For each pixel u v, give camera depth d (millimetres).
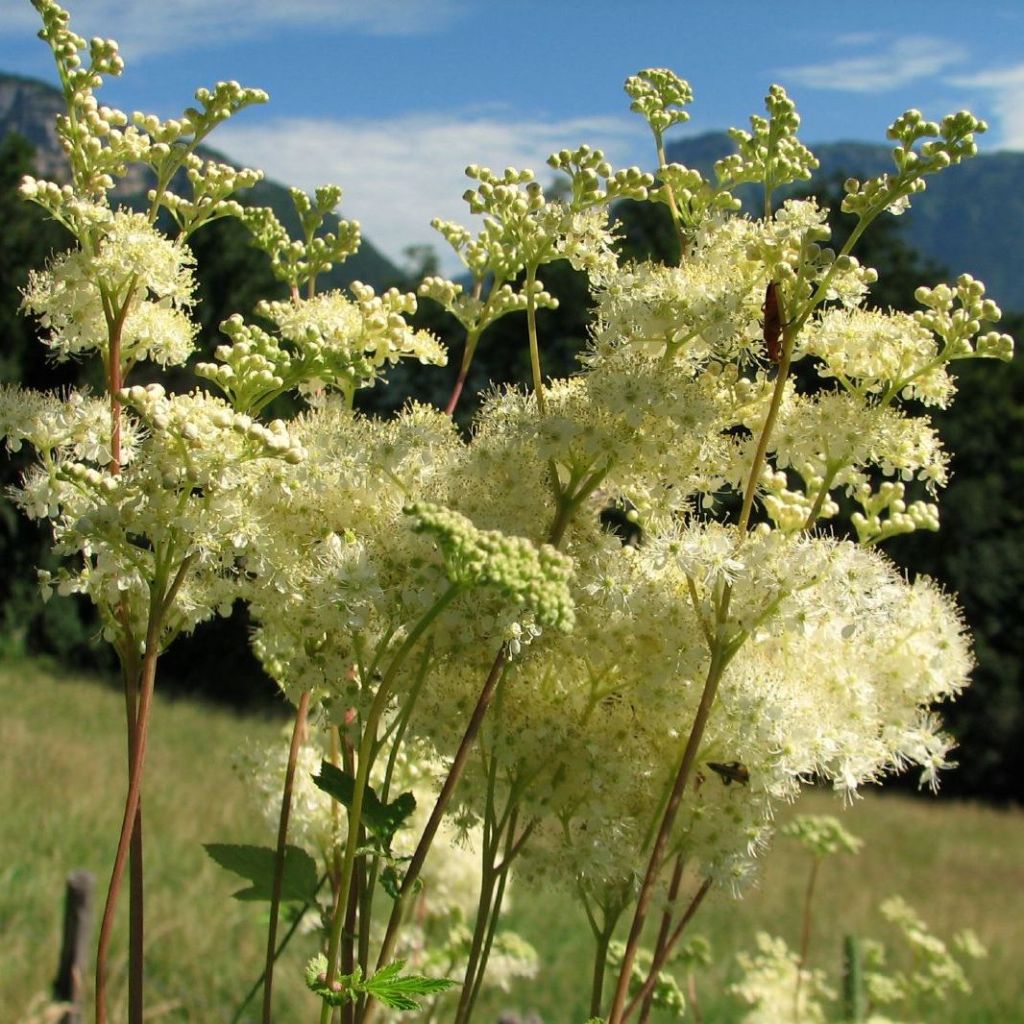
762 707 2535
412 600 2418
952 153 2363
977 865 21344
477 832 4316
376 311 2979
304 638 2676
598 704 2828
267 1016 2559
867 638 2676
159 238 2629
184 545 2383
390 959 2410
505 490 2703
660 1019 5516
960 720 36531
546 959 9211
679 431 2604
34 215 34938
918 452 2754
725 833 2646
